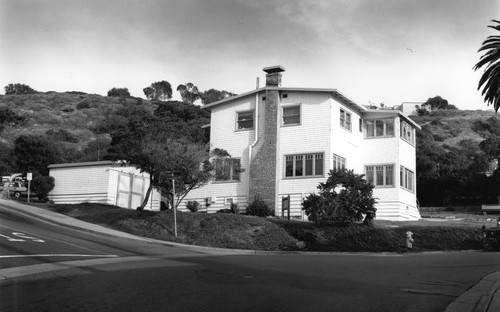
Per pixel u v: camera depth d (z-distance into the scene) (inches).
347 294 386.3
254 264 587.8
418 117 3833.7
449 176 2071.9
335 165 1263.5
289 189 1266.0
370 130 1423.5
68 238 799.7
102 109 3853.3
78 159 2320.4
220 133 1390.3
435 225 1126.4
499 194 1953.7
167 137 1088.8
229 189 1332.4
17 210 1174.3
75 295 376.2
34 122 3348.9
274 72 1343.5
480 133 3432.6
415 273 518.0
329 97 1268.5
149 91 5442.9
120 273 484.7
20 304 349.1
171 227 991.6
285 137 1299.2
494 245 971.9
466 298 376.5
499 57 644.7
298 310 331.3
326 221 1009.5
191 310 330.0
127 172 1423.5
